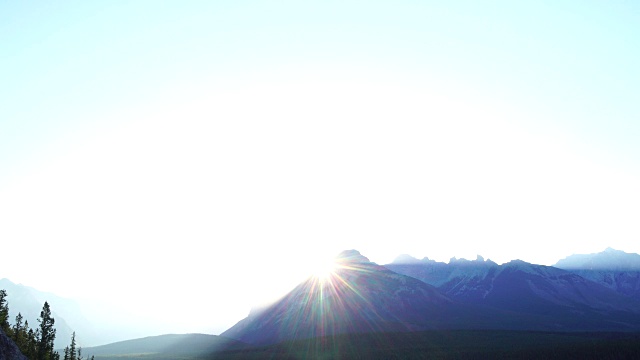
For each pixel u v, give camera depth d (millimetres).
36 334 172250
